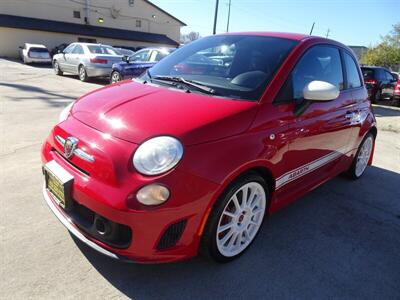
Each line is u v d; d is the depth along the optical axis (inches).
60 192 88.7
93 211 81.0
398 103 584.1
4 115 248.4
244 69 110.4
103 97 106.0
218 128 86.5
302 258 106.6
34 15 1268.5
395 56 1355.8
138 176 77.5
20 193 129.1
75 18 1362.0
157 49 450.6
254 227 105.4
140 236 78.2
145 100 98.2
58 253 97.2
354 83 152.7
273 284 94.0
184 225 82.3
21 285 84.7
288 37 123.1
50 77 535.2
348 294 93.3
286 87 105.5
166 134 82.3
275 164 100.8
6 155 167.5
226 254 97.5
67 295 83.2
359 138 159.8
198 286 90.4
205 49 129.3
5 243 99.5
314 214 135.9
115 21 1467.8
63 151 92.1
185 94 101.7
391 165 209.2
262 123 95.5
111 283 88.4
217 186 83.2
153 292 87.0
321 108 119.7
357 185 170.7
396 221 136.8
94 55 482.9
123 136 83.9
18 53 1203.2
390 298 93.4
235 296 88.4
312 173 127.4
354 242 118.7
